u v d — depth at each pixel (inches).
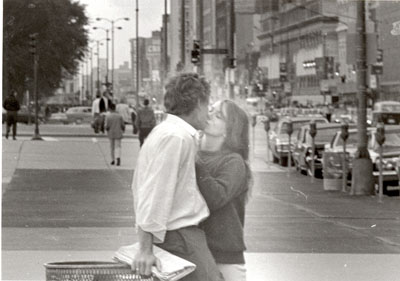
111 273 230.2
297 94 4749.0
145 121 1446.9
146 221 233.0
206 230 255.9
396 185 1010.1
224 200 253.1
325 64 3956.7
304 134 1316.4
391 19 3132.4
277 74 4975.4
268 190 1000.2
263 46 5054.1
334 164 1023.6
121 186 996.6
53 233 620.1
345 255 534.9
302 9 4453.7
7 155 1397.6
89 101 5024.6
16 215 725.3
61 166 1255.5
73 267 228.7
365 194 962.1
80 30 2758.4
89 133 2159.2
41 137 1951.3
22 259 504.4
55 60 2701.8
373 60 970.1
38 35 2650.1
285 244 577.9
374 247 569.3
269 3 4463.6
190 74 251.0
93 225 669.3
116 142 1315.2
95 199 862.5
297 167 1318.9
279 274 466.6
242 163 256.1
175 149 235.9
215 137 260.7
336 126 1320.1
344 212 778.8
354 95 3289.9
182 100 247.1
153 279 233.0
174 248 239.3
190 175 240.7
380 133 923.4
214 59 3088.1
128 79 3747.5
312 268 486.3
